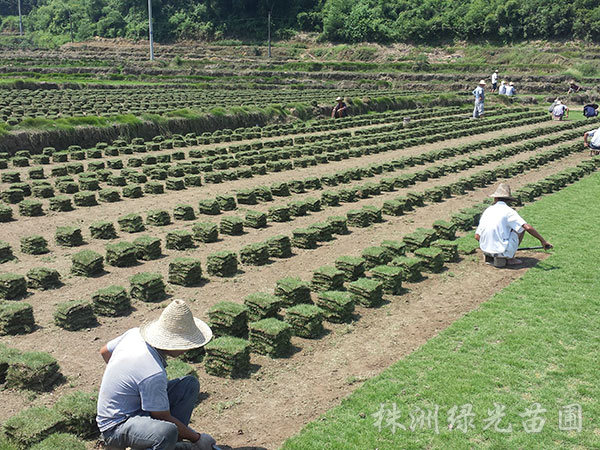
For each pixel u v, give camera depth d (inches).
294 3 4990.2
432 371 347.3
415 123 1653.5
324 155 1131.3
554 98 2428.6
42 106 1624.0
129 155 1159.6
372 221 716.0
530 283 494.0
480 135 1503.4
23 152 1062.4
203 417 307.0
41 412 285.9
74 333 404.2
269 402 321.7
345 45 4387.3
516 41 3892.7
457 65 3351.4
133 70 3277.6
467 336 394.6
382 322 428.8
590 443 279.6
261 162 1070.4
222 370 349.4
